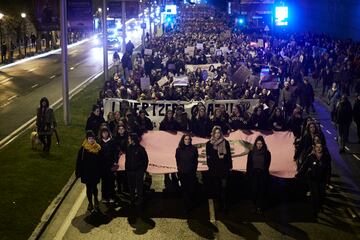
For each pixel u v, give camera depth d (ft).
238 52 124.36
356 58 103.65
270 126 50.52
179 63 99.91
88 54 203.00
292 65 107.34
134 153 39.09
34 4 67.92
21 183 44.96
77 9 73.36
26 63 169.58
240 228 36.42
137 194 39.60
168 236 35.17
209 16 449.89
